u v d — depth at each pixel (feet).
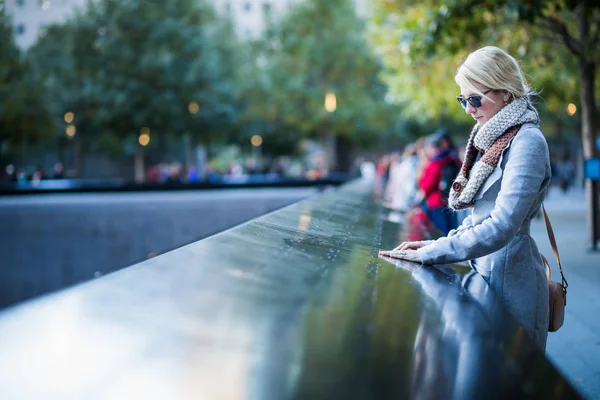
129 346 4.44
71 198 90.53
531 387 4.49
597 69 50.75
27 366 3.94
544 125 127.54
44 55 162.50
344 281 7.11
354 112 163.94
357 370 4.54
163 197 90.48
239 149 213.66
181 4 150.71
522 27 41.14
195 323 5.07
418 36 34.99
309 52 162.61
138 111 146.61
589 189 39.60
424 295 6.89
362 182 64.49
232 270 6.95
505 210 8.36
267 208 95.45
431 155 27.89
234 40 169.48
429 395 4.24
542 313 8.95
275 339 4.95
